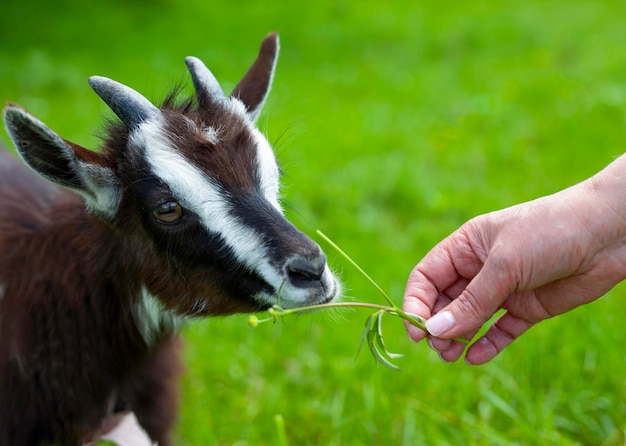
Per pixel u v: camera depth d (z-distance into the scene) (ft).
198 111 2.77
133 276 2.81
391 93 6.61
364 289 3.69
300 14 9.82
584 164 4.70
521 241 2.36
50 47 8.57
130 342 2.89
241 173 2.67
